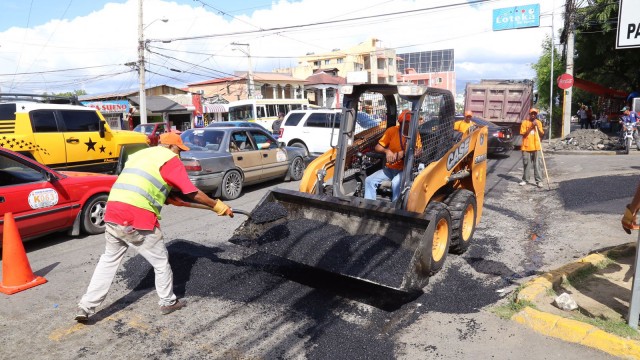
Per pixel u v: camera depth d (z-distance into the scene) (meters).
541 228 7.02
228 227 7.19
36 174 6.23
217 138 9.86
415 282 3.97
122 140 10.29
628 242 5.97
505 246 6.14
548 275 4.59
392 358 3.47
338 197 5.06
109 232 3.96
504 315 4.04
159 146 4.25
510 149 17.27
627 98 23.75
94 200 6.82
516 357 3.43
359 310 4.25
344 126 5.48
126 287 4.82
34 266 5.56
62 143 8.98
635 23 3.60
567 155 16.19
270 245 4.79
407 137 5.04
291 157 11.84
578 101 40.81
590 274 4.83
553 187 10.19
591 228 6.75
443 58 85.88
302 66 66.75
